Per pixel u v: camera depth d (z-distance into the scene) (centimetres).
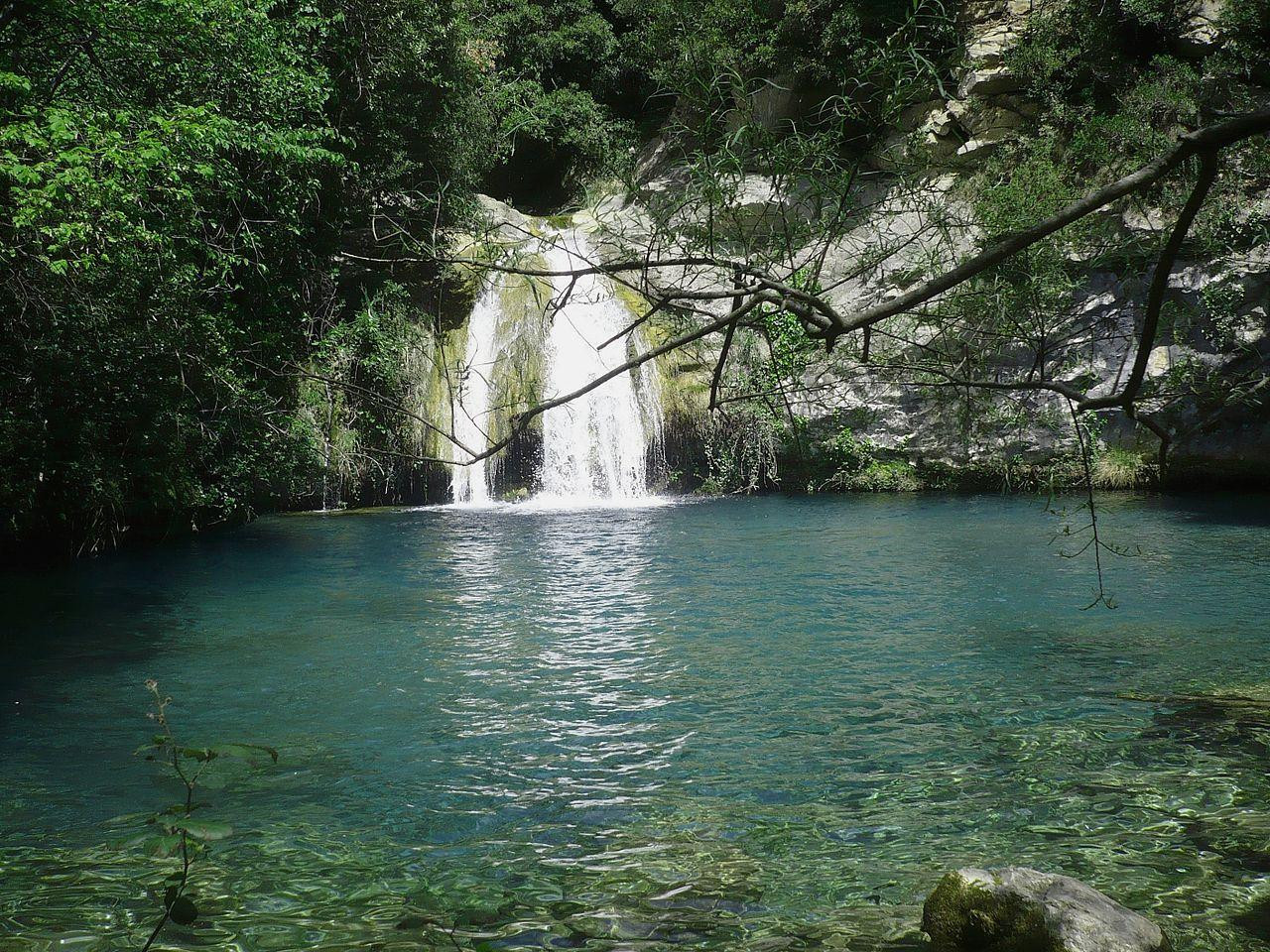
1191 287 1973
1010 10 2323
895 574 1320
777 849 523
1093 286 1944
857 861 505
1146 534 1603
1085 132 1175
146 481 1673
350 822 570
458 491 2320
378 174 2134
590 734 728
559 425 2358
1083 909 402
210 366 1455
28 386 1452
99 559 1536
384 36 2220
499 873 500
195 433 1669
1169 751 652
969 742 686
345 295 2038
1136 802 567
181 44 1401
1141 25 2192
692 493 2447
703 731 729
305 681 872
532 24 3575
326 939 430
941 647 950
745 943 420
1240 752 645
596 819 571
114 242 1162
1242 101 2006
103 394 1521
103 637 1038
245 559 1530
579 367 2383
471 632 1050
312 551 1603
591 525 1883
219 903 467
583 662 923
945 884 427
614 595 1227
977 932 409
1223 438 2106
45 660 945
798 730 724
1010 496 2184
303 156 1530
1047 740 683
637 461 2403
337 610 1162
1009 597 1162
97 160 1120
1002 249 198
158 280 1345
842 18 2109
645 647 977
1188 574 1267
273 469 1934
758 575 1335
